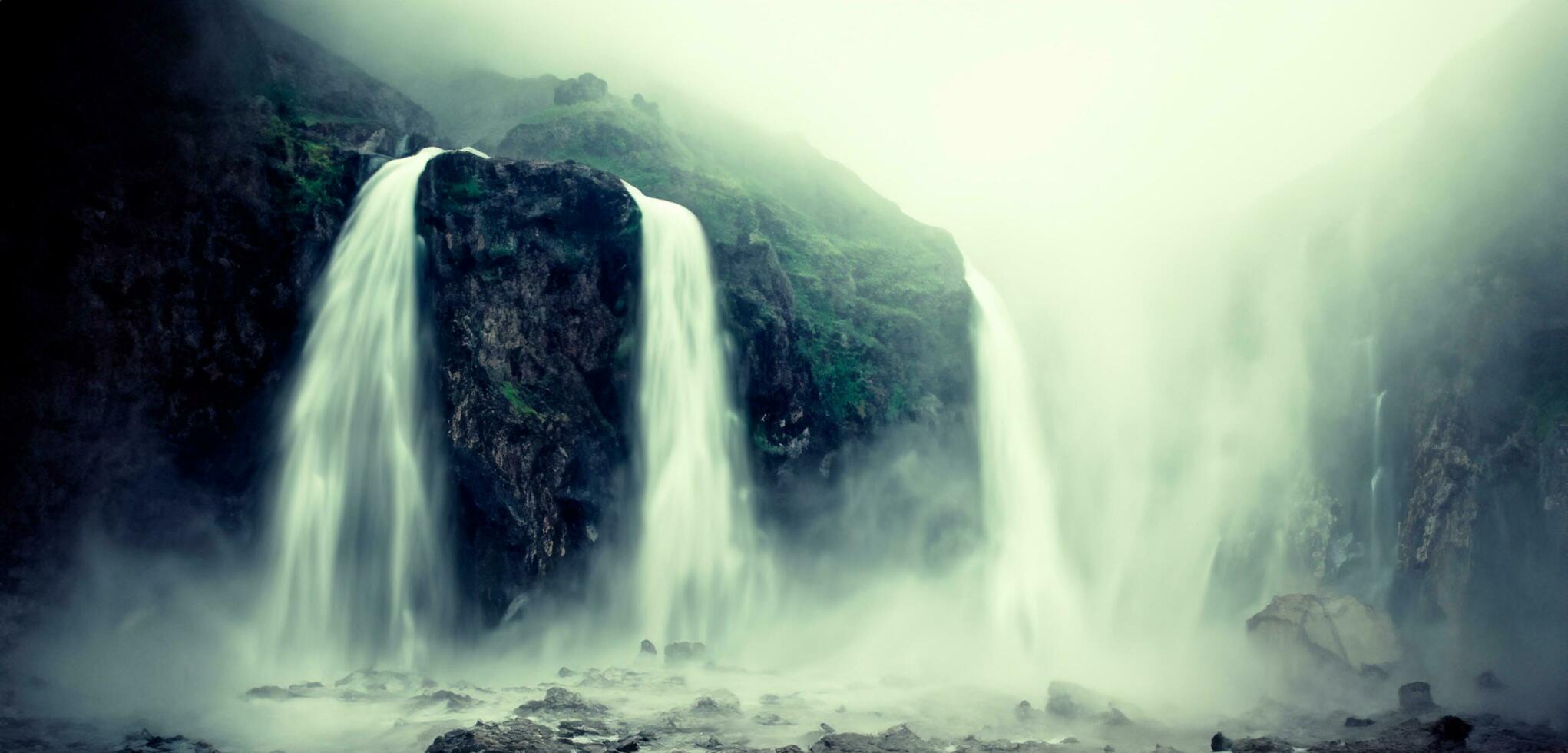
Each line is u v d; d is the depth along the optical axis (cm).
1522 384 2933
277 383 2841
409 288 3014
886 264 4331
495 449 2767
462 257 2919
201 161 2819
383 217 3044
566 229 3134
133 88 2797
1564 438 2717
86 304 2575
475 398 2802
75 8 2738
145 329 2656
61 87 2672
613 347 3189
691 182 3969
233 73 3117
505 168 3052
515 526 2758
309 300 2908
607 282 3200
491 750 1486
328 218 2986
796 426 3503
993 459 4094
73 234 2588
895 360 3900
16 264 2494
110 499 2545
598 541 2952
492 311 2914
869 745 1628
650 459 3181
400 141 3541
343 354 2917
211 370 2738
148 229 2692
